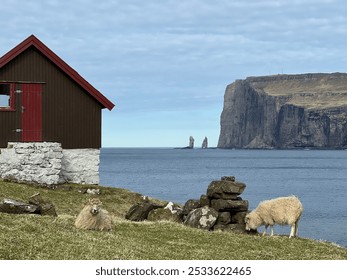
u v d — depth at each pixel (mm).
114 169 174500
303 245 24359
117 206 36344
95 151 43531
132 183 108375
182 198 77375
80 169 42906
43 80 42000
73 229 21469
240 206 27875
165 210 29984
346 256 23172
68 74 42562
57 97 42406
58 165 40625
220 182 28812
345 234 49906
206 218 27344
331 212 65938
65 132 42625
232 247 22812
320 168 190625
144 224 25859
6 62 40469
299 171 169250
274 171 168875
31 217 22625
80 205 34562
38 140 41750
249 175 146125
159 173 150500
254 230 27281
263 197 82250
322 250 23703
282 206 25859
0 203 25281
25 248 17484
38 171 39969
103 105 43938
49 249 17766
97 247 18875
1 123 40625
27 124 41500
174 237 23578
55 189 38156
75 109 43000
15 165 39375
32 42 41250
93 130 43625
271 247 23500
